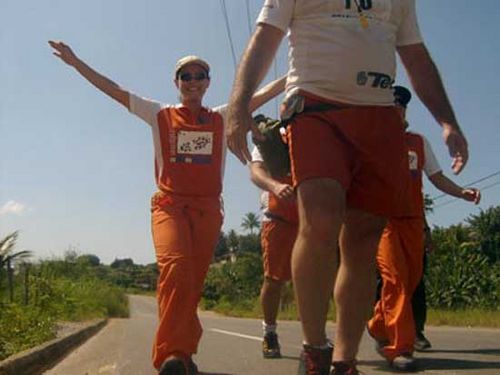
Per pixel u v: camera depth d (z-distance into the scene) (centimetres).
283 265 502
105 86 449
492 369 438
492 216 2814
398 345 431
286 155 394
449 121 314
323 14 287
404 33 313
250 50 279
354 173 286
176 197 421
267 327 518
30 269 1247
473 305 1639
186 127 431
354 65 282
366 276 306
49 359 584
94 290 1833
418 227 443
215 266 4716
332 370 304
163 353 383
